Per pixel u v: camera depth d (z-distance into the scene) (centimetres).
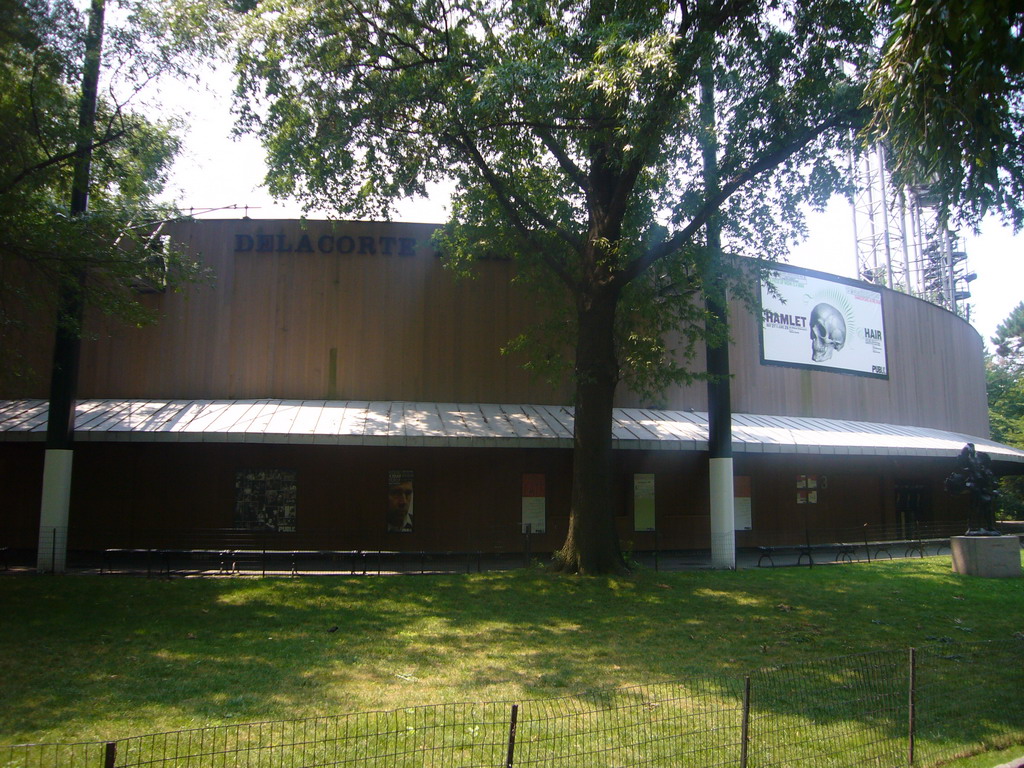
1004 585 1645
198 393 2080
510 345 1920
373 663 949
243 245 2152
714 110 1545
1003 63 803
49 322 1891
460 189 1825
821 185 1652
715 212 1719
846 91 1455
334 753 580
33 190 1476
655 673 918
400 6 1527
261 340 2119
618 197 1606
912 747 638
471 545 2142
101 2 1522
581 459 1652
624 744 648
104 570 1745
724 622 1227
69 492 1772
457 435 1902
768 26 1471
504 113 1436
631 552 2055
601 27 1323
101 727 695
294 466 2119
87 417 1884
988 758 657
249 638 1085
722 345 1947
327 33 1520
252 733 676
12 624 1170
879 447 2366
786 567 1889
